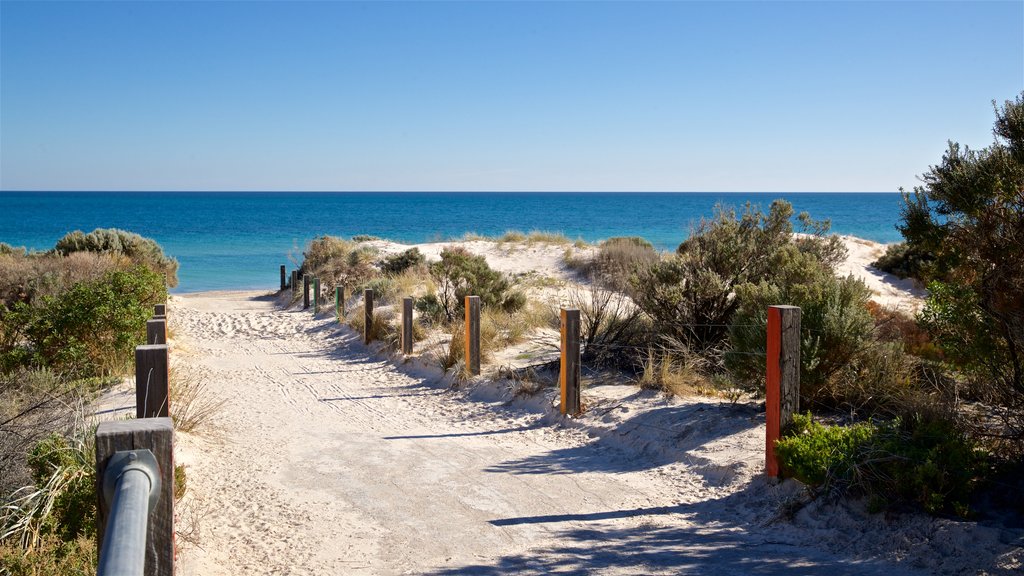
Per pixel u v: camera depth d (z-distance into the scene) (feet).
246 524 18.30
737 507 18.79
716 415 24.95
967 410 19.70
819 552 15.72
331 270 85.05
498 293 53.21
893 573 14.28
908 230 20.15
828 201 569.23
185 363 44.78
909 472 16.42
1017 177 17.85
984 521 15.56
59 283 56.95
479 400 33.58
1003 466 17.40
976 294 18.65
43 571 13.52
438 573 15.37
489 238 107.24
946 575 13.85
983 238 18.44
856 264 82.33
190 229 231.50
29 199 652.07
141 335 39.22
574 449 25.45
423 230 231.71
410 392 36.81
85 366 36.27
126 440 6.37
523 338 43.62
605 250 82.89
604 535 17.43
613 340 36.11
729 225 36.42
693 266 35.22
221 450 25.46
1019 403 18.37
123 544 4.94
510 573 15.28
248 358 48.88
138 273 49.65
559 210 384.88
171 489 6.53
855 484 17.28
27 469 17.37
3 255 74.54
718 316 33.68
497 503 19.93
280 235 206.39
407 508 19.57
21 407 23.22
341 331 57.41
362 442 27.02
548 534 17.58
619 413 27.32
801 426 19.30
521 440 27.07
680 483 21.03
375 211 377.91
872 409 23.66
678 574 14.96
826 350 23.85
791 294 25.49
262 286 108.58
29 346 38.91
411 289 63.52
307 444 26.71
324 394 36.81
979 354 18.84
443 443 26.78
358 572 15.46
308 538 17.39
